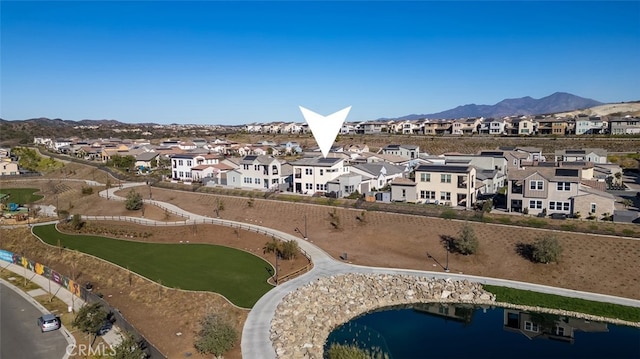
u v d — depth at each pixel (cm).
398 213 5822
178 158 9719
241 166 8181
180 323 3481
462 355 3119
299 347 3111
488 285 4162
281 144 15262
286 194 7119
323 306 3788
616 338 3388
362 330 3541
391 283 4247
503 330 3569
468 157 8438
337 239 5406
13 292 4325
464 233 4728
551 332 3503
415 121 18250
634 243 4409
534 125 13962
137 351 2741
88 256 5084
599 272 4181
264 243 5369
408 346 3278
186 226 6072
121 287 4272
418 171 6388
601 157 9138
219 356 2948
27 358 3062
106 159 12775
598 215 5131
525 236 4856
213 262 4841
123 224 6291
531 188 5506
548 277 4253
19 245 5825
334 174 7200
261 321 3438
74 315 3766
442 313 3919
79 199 8250
